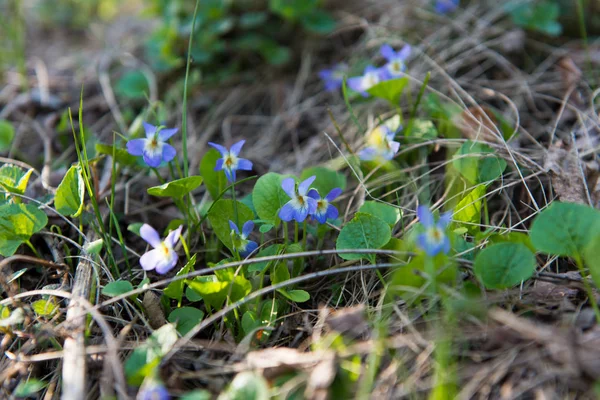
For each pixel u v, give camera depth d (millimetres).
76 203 482
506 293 438
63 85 688
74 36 844
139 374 408
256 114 651
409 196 527
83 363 416
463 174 500
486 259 427
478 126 543
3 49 770
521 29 649
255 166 595
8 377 431
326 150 585
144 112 593
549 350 404
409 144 545
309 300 478
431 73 616
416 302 443
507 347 413
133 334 455
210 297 444
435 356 417
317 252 444
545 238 428
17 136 616
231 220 480
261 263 467
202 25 669
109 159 567
